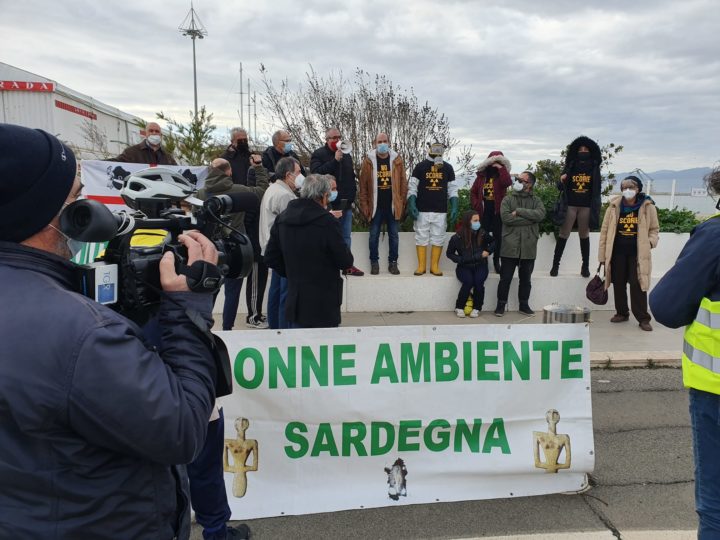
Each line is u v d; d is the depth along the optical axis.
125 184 1.70
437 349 3.30
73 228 1.24
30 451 1.12
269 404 3.20
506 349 3.35
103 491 1.18
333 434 3.26
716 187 2.40
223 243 1.79
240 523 3.15
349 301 8.07
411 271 8.73
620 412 4.78
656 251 8.94
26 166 1.15
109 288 1.38
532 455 3.38
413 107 10.94
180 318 1.40
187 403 1.26
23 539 1.11
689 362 2.37
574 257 8.86
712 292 2.29
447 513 3.22
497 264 8.52
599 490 3.47
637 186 7.09
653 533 3.01
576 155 8.12
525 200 7.59
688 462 3.86
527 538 2.96
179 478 1.46
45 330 1.10
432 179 8.13
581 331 3.40
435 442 3.33
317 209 4.49
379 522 3.14
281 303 6.12
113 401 1.11
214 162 6.15
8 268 1.17
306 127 11.14
